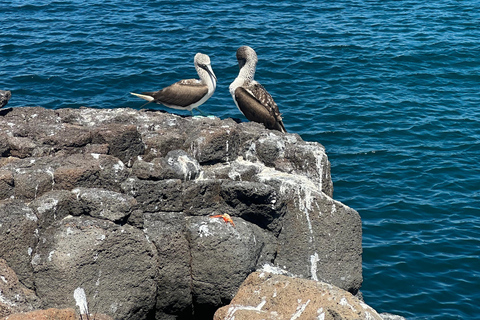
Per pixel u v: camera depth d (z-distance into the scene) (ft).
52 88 72.90
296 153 35.76
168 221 30.35
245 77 43.83
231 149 35.32
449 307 45.65
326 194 36.04
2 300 25.44
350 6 110.32
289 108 73.31
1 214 27.53
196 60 41.70
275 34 94.02
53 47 85.05
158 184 30.86
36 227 27.94
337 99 75.82
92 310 27.66
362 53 88.79
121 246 28.32
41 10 101.96
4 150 33.04
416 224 54.95
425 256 50.80
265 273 28.30
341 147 66.59
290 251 33.53
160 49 85.71
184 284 29.99
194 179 32.45
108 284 28.09
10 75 75.41
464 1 114.21
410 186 60.54
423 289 47.39
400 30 98.63
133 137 33.68
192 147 34.53
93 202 28.55
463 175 62.34
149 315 30.66
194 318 31.42
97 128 33.94
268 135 36.76
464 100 77.87
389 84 80.84
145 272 29.07
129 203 28.91
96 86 73.82
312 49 88.99
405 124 71.36
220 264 29.48
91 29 92.84
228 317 26.99
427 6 111.34
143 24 95.76
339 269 33.91
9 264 27.30
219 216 31.14
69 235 27.50
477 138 68.90
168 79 76.54
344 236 33.71
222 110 69.87
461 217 56.03
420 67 85.81
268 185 31.86
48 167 30.68
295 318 26.12
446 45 92.68
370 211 56.70
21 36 88.99
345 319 25.13
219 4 107.76
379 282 48.01
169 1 108.27
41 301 27.07
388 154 65.57
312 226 33.42
